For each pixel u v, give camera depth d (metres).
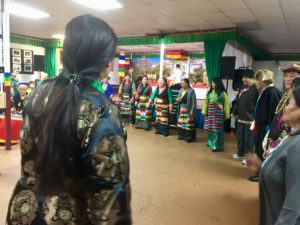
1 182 3.13
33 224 0.74
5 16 4.25
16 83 6.24
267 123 3.34
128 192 0.72
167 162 4.26
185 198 2.98
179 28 7.01
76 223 0.71
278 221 1.01
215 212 2.68
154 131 6.80
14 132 4.84
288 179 1.03
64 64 0.76
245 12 5.33
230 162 4.38
